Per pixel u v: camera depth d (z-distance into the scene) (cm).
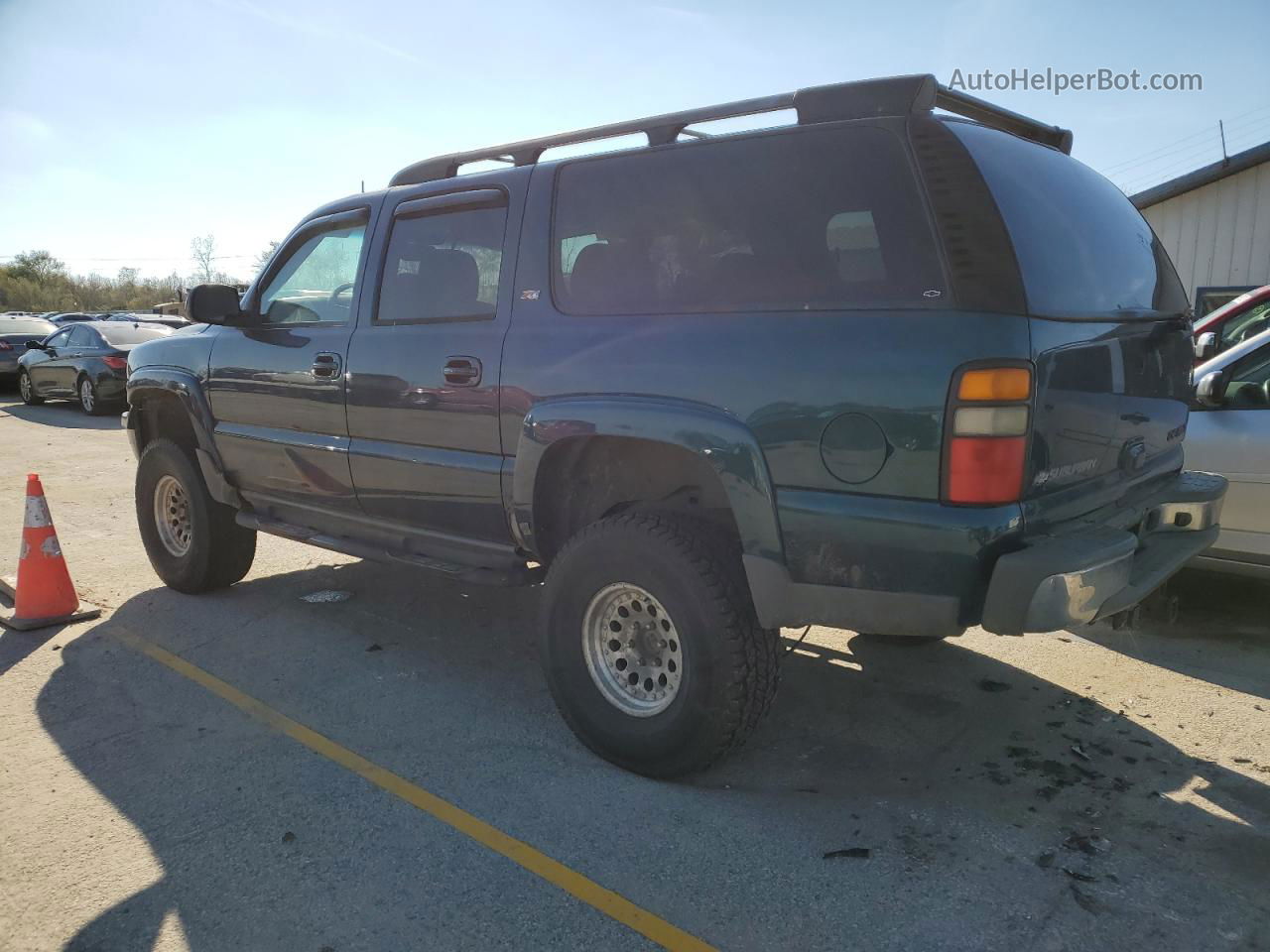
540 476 340
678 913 253
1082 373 279
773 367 281
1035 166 306
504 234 367
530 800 312
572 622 335
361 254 424
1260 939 239
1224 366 459
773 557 284
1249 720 367
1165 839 285
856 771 331
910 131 271
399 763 340
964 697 392
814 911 252
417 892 263
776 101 301
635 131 337
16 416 1534
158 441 539
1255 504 446
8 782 327
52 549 501
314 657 446
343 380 417
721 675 300
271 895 262
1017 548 258
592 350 325
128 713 384
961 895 258
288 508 473
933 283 261
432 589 557
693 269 311
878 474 264
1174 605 472
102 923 251
